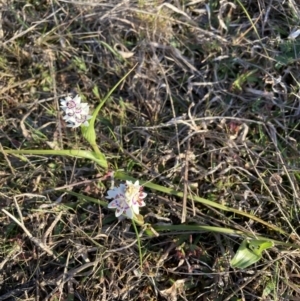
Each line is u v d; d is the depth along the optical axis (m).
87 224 0.23
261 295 0.21
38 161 0.24
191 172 0.23
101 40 0.26
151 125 0.24
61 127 0.24
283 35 0.25
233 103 0.24
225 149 0.23
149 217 0.22
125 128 0.24
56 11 0.26
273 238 0.21
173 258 0.22
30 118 0.25
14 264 0.22
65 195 0.23
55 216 0.23
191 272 0.21
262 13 0.25
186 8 0.26
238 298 0.21
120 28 0.26
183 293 0.21
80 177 0.23
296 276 0.21
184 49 0.25
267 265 0.21
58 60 0.26
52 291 0.21
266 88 0.24
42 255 0.22
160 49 0.25
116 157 0.23
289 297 0.20
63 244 0.22
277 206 0.21
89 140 0.20
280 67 0.24
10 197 0.23
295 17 0.25
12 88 0.25
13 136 0.24
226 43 0.25
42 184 0.23
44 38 0.26
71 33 0.26
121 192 0.19
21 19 0.26
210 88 0.24
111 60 0.25
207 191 0.22
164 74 0.24
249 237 0.21
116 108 0.24
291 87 0.24
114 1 0.26
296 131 0.23
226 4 0.25
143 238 0.22
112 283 0.21
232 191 0.22
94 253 0.22
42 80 0.25
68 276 0.21
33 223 0.23
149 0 0.26
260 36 0.25
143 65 0.25
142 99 0.24
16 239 0.22
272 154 0.23
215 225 0.22
